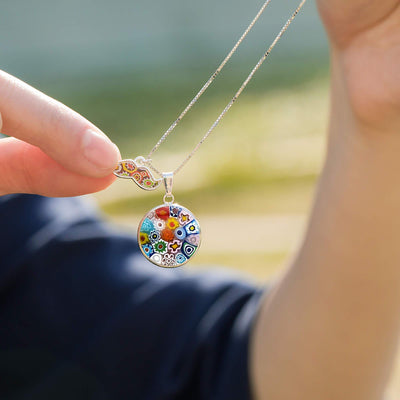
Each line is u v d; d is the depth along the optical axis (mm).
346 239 383
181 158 1017
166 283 443
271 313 412
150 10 2025
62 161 355
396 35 351
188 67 1645
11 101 351
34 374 437
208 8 2014
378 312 389
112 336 432
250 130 1109
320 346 395
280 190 875
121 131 1184
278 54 1667
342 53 360
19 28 1934
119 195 916
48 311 440
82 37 1980
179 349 427
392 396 492
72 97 1442
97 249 453
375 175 371
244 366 413
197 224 397
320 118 1129
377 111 358
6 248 446
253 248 712
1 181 367
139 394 428
